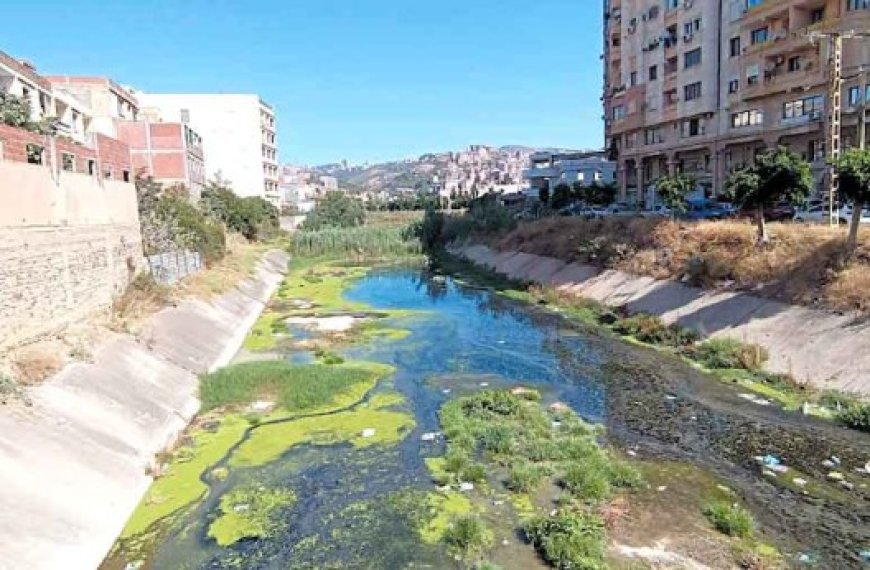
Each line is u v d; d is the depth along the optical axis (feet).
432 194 513.86
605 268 129.70
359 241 257.55
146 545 42.19
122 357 68.59
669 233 117.91
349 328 111.86
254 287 148.05
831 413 61.26
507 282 162.71
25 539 37.14
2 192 56.24
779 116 155.63
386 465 54.24
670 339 91.30
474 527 42.42
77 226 72.54
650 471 51.49
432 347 96.58
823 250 83.25
